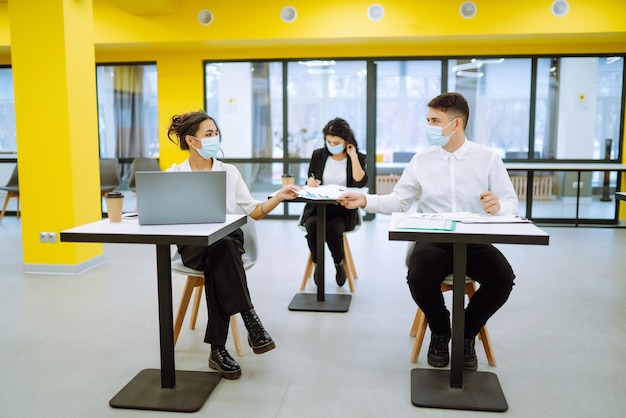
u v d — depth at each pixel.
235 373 2.48
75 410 2.20
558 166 6.57
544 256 5.18
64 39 4.33
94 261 4.77
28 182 4.49
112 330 3.15
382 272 4.57
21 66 4.41
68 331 3.13
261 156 7.70
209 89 7.58
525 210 7.26
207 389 2.34
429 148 2.81
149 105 7.84
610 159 7.16
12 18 4.38
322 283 3.64
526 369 2.60
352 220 4.01
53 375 2.54
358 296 3.86
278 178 7.71
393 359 2.72
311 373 2.55
